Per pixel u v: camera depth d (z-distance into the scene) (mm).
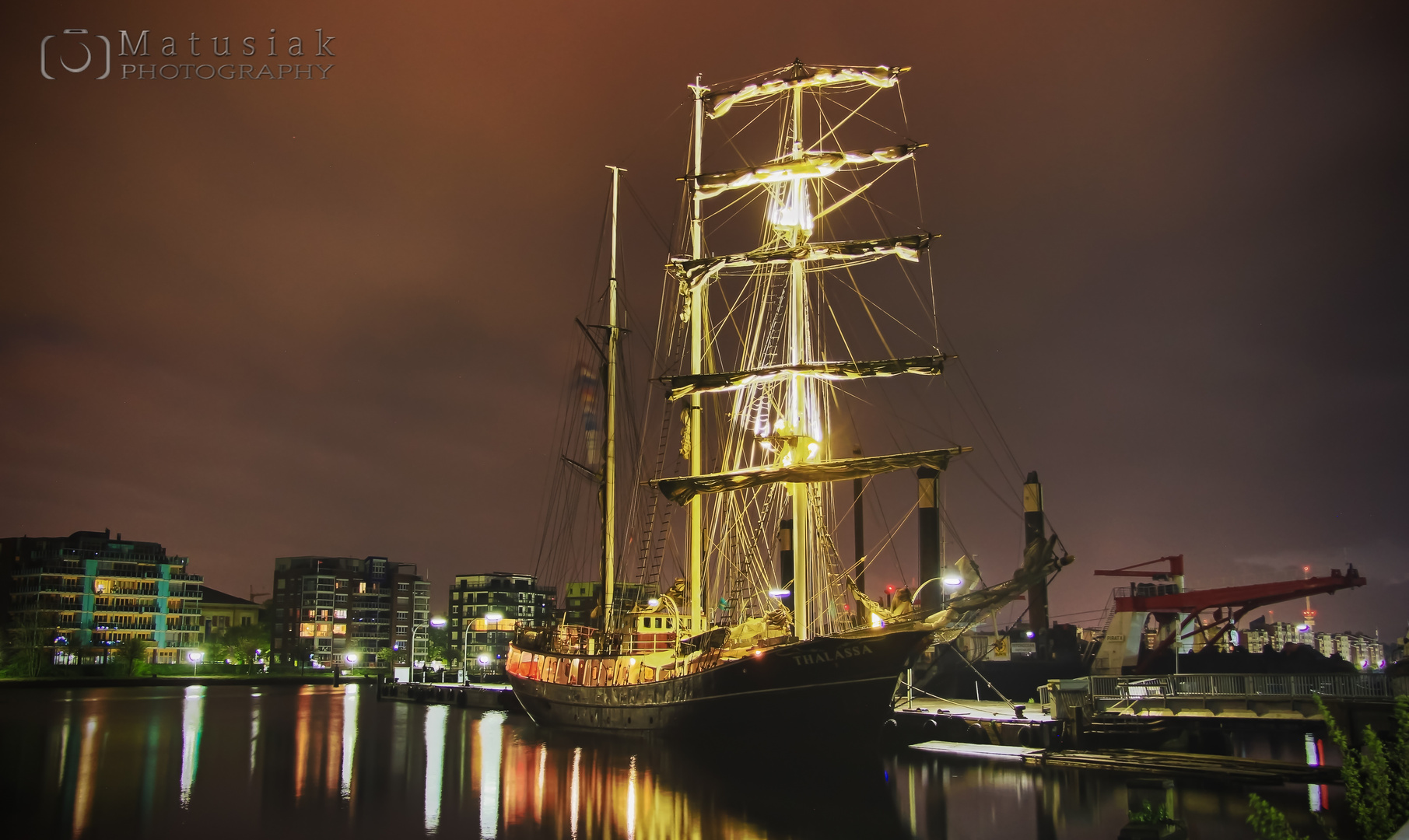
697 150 67812
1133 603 71500
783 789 44938
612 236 83500
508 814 41812
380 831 39312
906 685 63344
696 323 67062
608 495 78688
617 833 37906
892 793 42094
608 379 81000
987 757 49938
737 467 62906
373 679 199625
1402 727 20938
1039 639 75938
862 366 55469
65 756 62188
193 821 41406
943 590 67938
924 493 72000
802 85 61469
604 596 77188
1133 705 50844
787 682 50906
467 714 96688
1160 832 29609
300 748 65812
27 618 190125
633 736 60781
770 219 61219
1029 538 49000
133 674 186375
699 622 63000
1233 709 47750
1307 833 32969
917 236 55969
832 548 58875
